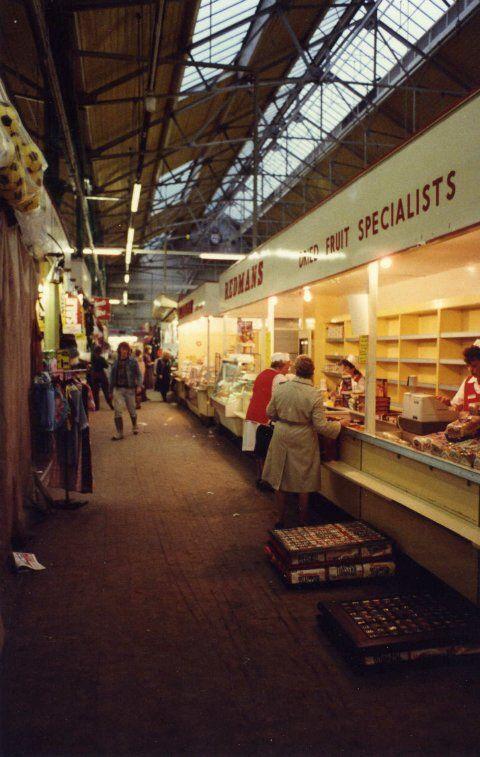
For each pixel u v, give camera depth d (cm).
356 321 407
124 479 612
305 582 336
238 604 315
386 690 235
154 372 1877
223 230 3019
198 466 682
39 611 302
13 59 696
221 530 441
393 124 1473
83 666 250
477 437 313
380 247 364
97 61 829
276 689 234
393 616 273
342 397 547
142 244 2805
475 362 404
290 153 1780
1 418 324
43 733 205
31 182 314
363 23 1173
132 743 200
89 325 1234
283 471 429
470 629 260
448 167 290
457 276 546
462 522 294
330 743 202
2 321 322
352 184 407
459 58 1166
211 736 205
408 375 627
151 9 753
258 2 986
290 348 757
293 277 546
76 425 496
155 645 269
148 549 398
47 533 429
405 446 355
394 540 364
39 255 517
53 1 625
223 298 927
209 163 1852
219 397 894
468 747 200
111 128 1138
